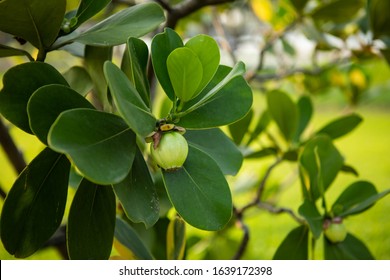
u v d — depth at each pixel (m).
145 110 0.93
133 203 0.97
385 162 5.95
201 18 2.51
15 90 0.98
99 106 1.23
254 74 2.04
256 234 3.54
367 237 3.34
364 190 1.34
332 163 1.31
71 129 0.88
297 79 2.53
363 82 2.34
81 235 1.01
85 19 1.07
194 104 1.03
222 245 2.07
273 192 2.28
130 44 0.98
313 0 2.09
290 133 1.60
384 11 1.51
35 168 1.01
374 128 8.43
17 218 1.00
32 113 0.93
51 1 0.98
